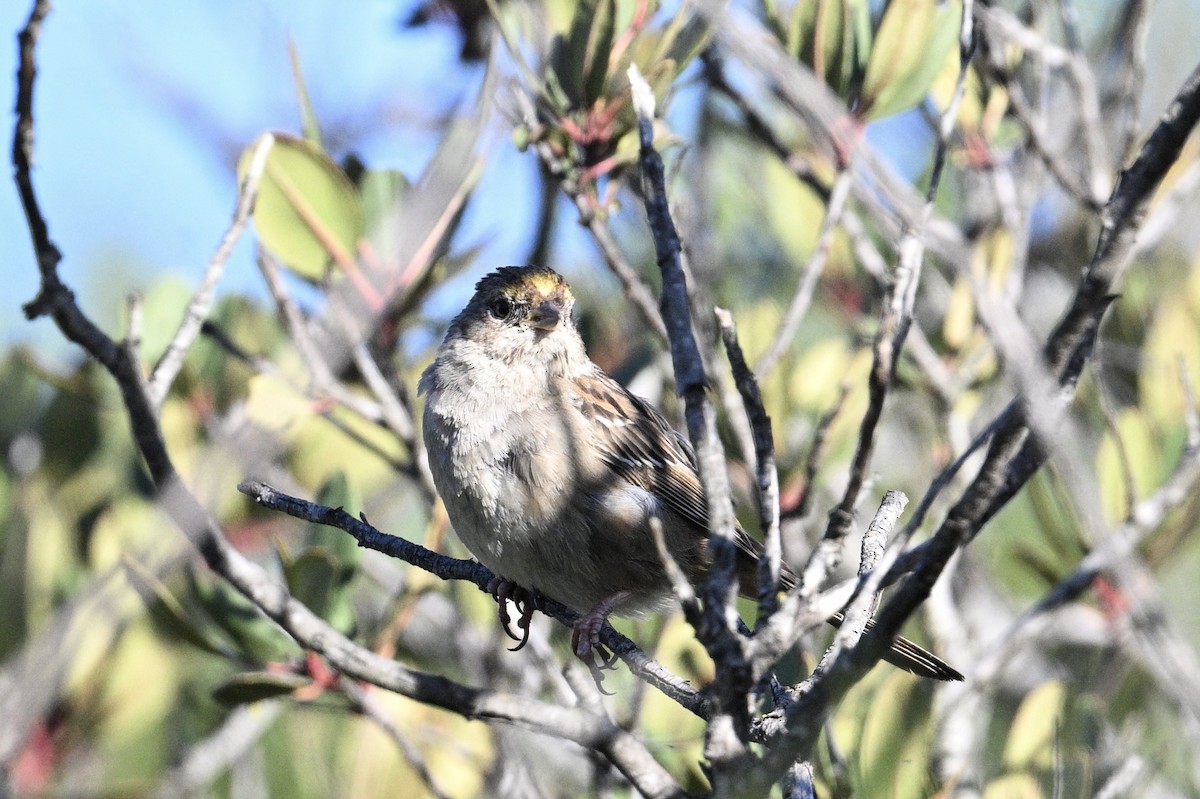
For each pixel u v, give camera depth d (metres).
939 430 9.91
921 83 8.72
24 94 4.50
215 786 9.24
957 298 9.99
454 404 8.45
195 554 7.57
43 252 4.62
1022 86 10.82
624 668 8.75
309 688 7.67
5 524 8.27
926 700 6.99
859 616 4.70
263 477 8.86
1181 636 8.34
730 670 4.64
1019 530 10.83
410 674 5.23
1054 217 11.65
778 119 11.08
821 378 9.48
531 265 9.02
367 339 8.89
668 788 5.06
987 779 8.92
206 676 9.38
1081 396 10.25
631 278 8.68
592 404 8.54
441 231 8.66
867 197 5.80
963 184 11.16
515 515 8.27
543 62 8.62
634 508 8.40
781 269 11.34
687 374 5.23
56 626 6.96
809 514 8.42
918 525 4.70
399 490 10.39
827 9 8.62
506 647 9.78
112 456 9.27
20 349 9.20
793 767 5.14
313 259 8.61
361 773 8.72
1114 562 4.55
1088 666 10.18
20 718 6.66
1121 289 10.09
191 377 9.11
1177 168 10.09
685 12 8.45
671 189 8.52
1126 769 7.20
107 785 8.20
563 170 8.63
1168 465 8.88
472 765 8.83
